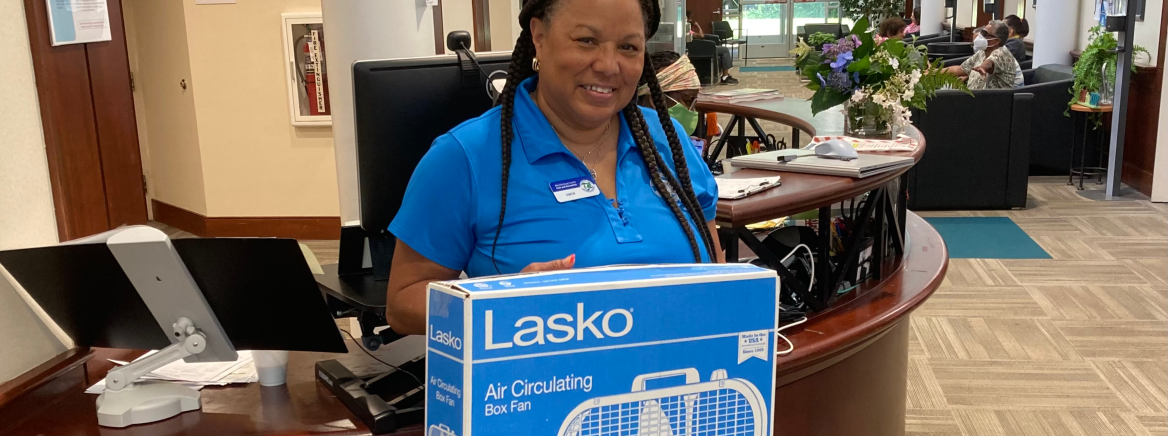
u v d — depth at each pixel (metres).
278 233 5.74
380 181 1.73
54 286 1.46
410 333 1.33
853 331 1.88
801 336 1.85
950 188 6.10
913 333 3.93
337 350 1.45
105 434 1.44
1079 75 6.67
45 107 1.64
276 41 5.45
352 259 1.95
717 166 2.50
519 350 0.91
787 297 2.04
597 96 1.24
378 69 1.69
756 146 4.07
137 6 5.87
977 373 3.50
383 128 1.70
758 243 1.88
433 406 0.96
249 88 5.55
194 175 5.79
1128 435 2.98
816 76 3.14
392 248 1.90
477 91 1.79
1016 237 5.39
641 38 1.26
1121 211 5.93
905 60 3.08
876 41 3.10
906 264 2.40
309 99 5.46
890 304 2.06
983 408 3.20
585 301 0.94
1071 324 3.96
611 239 1.30
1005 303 4.25
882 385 2.24
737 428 1.04
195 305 1.44
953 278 4.66
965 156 6.04
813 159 2.27
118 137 1.87
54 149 1.66
